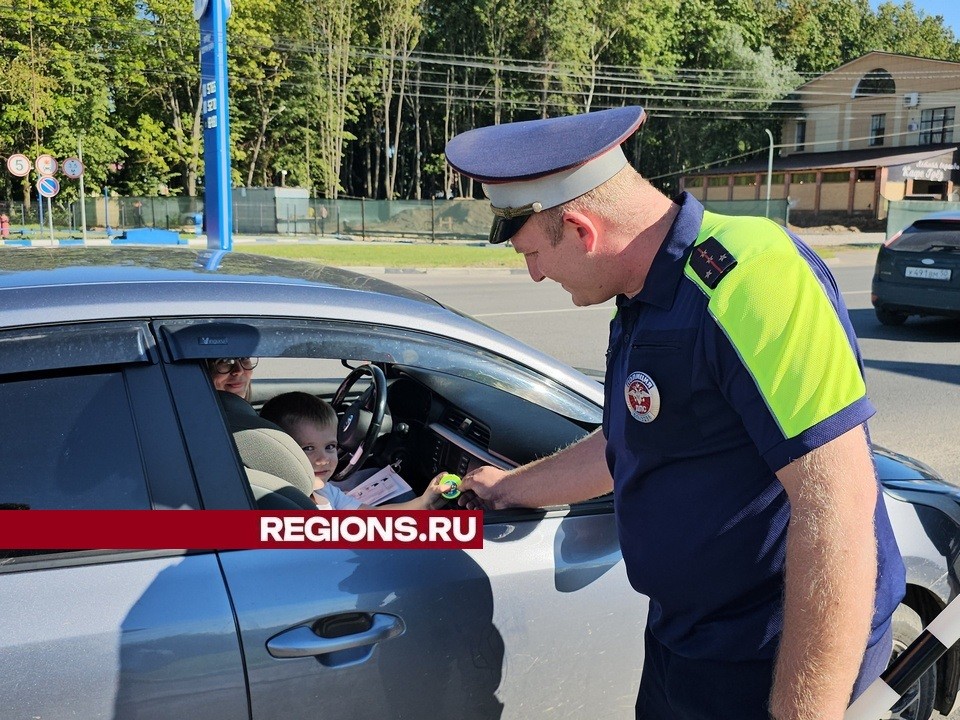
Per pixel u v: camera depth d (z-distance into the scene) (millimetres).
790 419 1115
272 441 1933
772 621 1311
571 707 1773
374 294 1818
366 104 50781
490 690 1670
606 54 49969
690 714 1424
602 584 1762
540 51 47156
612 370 1437
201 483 1512
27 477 1426
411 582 1588
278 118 43062
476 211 33531
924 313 9734
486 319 10477
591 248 1278
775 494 1257
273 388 3072
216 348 1571
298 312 1663
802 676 1109
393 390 2609
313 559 1544
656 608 1504
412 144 55969
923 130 46562
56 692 1316
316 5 40812
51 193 21281
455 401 2463
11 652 1304
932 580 2082
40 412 1452
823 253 25969
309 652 1469
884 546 1402
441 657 1604
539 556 1719
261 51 39125
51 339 1469
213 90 10031
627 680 1822
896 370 7793
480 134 1361
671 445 1280
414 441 2576
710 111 51062
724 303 1169
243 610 1448
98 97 35031
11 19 31734
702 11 53062
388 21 43031
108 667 1348
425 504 1832
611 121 1268
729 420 1230
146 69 36656
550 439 2191
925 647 1269
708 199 51406
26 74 31422
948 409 6363
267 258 2150
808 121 51031
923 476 2303
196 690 1397
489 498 1798
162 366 1533
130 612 1385
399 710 1575
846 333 1184
